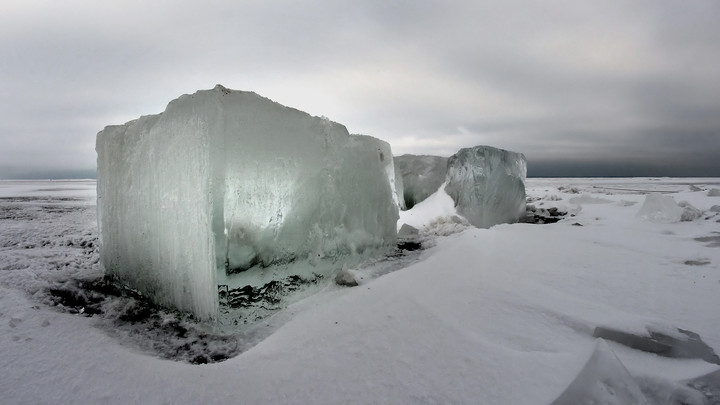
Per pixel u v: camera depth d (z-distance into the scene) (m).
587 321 2.40
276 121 3.17
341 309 2.76
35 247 5.74
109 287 3.63
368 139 4.58
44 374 2.02
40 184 45.75
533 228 5.89
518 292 3.00
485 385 1.83
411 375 1.95
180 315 2.90
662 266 3.71
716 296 2.91
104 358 2.20
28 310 2.86
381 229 4.84
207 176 2.59
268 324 2.79
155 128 3.12
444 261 3.91
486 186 7.39
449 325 2.46
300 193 3.45
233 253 2.76
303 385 1.91
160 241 3.09
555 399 1.65
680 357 2.06
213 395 1.85
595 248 4.41
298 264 3.43
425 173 9.20
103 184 3.85
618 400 1.65
